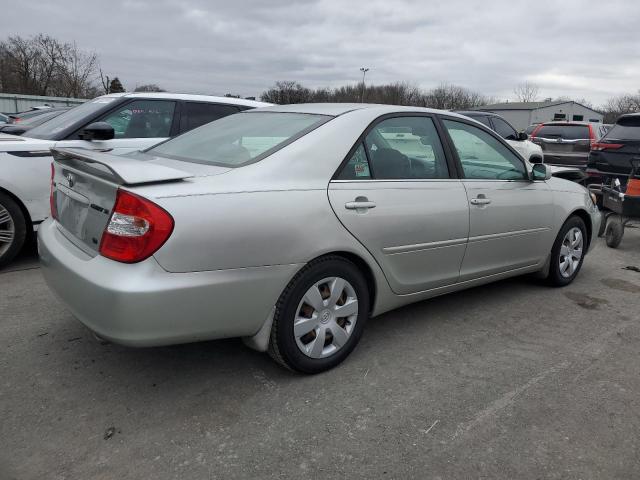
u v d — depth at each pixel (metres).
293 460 2.36
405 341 3.61
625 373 3.24
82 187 2.80
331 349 3.12
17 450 2.36
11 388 2.85
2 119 17.48
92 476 2.22
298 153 2.95
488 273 4.06
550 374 3.20
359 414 2.72
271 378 3.05
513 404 2.85
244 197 2.64
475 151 3.96
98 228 2.59
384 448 2.46
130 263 2.40
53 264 2.80
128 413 2.67
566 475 2.31
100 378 2.99
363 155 3.21
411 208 3.33
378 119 3.37
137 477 2.22
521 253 4.30
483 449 2.47
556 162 12.72
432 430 2.60
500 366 3.29
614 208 6.47
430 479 2.26
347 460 2.37
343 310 3.11
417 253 3.43
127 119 5.87
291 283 2.84
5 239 4.80
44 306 3.97
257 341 2.84
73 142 5.23
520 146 11.21
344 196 3.01
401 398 2.88
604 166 8.71
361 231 3.06
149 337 2.44
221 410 2.72
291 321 2.87
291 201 2.78
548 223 4.47
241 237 2.58
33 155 4.88
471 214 3.73
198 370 3.11
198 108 6.35
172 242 2.41
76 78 51.75
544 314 4.20
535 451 2.46
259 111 3.80
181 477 2.23
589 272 5.48
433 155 3.64
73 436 2.47
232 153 3.07
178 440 2.47
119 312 2.38
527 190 4.26
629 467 2.38
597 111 76.50
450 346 3.56
